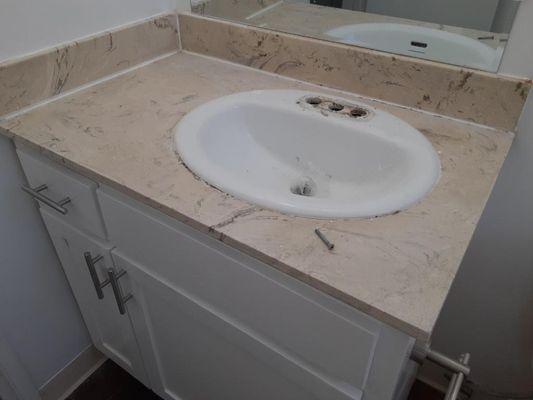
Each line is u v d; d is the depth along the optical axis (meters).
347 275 0.52
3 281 1.03
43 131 0.82
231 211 0.61
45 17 0.87
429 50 0.83
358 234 0.57
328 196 0.83
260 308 0.65
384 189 0.74
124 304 0.96
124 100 0.93
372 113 0.85
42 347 1.20
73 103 0.92
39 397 1.24
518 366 1.13
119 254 0.86
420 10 0.80
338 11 0.89
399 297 0.49
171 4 1.11
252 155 0.92
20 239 1.03
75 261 1.02
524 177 0.84
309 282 0.52
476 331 1.13
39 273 1.11
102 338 1.21
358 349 0.56
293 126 0.88
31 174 0.91
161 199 0.64
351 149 0.83
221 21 1.05
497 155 0.74
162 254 0.75
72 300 1.23
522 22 0.72
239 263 0.62
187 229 0.66
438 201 0.63
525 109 0.77
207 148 0.82
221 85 0.99
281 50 0.99
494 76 0.77
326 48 0.92
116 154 0.75
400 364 0.54
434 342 1.23
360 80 0.92
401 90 0.88
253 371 0.78
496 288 1.03
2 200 0.96
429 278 0.51
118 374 1.34
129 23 1.02
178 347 0.93
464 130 0.81
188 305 0.78
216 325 0.76
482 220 0.94
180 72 1.05
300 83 1.00
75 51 0.93
